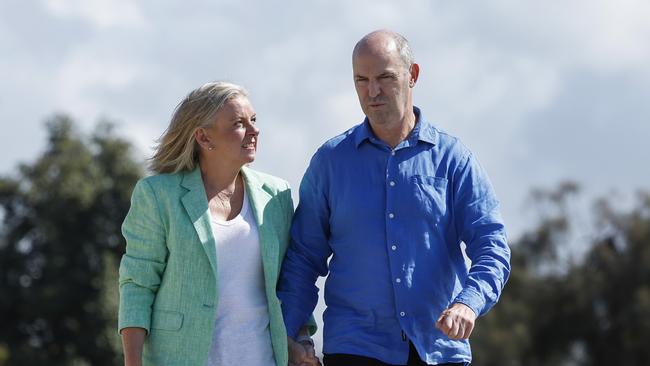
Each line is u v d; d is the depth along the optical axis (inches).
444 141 251.1
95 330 1528.1
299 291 250.8
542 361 1893.5
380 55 240.1
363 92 241.9
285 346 240.2
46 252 1569.9
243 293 238.7
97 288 1544.0
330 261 252.5
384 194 246.8
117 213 1590.8
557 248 1905.8
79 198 1560.0
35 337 1549.0
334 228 250.1
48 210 1563.7
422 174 247.3
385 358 242.4
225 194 244.1
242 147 240.7
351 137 252.7
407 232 244.7
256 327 239.0
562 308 1878.7
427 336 243.4
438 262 245.4
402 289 242.5
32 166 1584.6
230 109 239.6
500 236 243.4
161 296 237.8
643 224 1872.5
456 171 249.1
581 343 1867.6
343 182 249.3
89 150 1615.4
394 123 243.4
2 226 1589.6
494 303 237.1
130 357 234.2
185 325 234.5
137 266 237.5
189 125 240.1
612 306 1855.3
